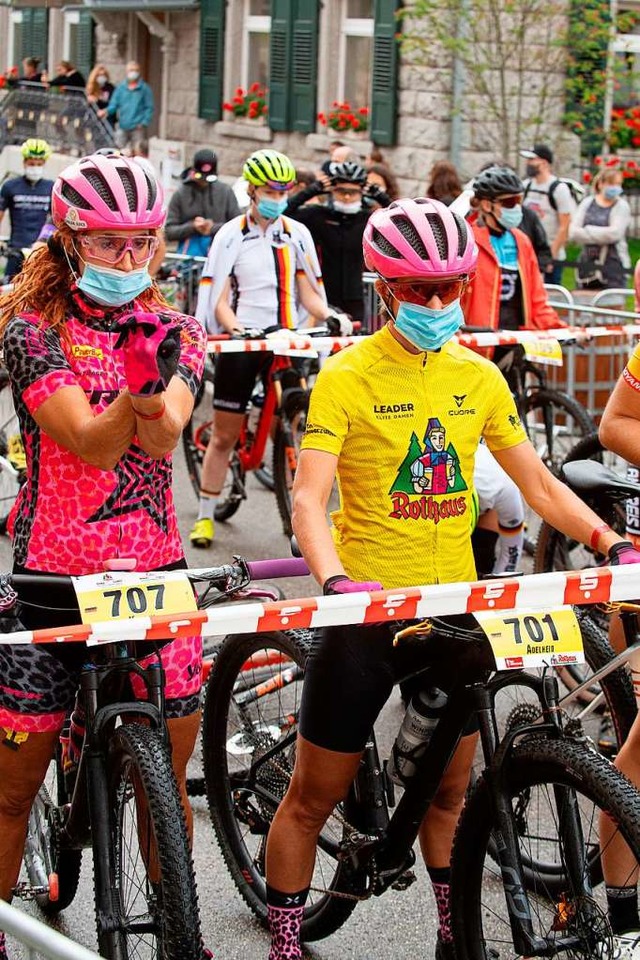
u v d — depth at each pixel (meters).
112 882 4.45
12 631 4.61
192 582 4.49
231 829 5.80
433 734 4.66
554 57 20.75
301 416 10.48
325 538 4.34
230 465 11.01
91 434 4.32
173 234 16.20
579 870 4.43
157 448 4.35
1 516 10.37
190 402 4.62
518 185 10.27
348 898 5.09
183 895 4.07
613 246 17.47
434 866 5.05
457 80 21.16
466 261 4.34
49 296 4.59
